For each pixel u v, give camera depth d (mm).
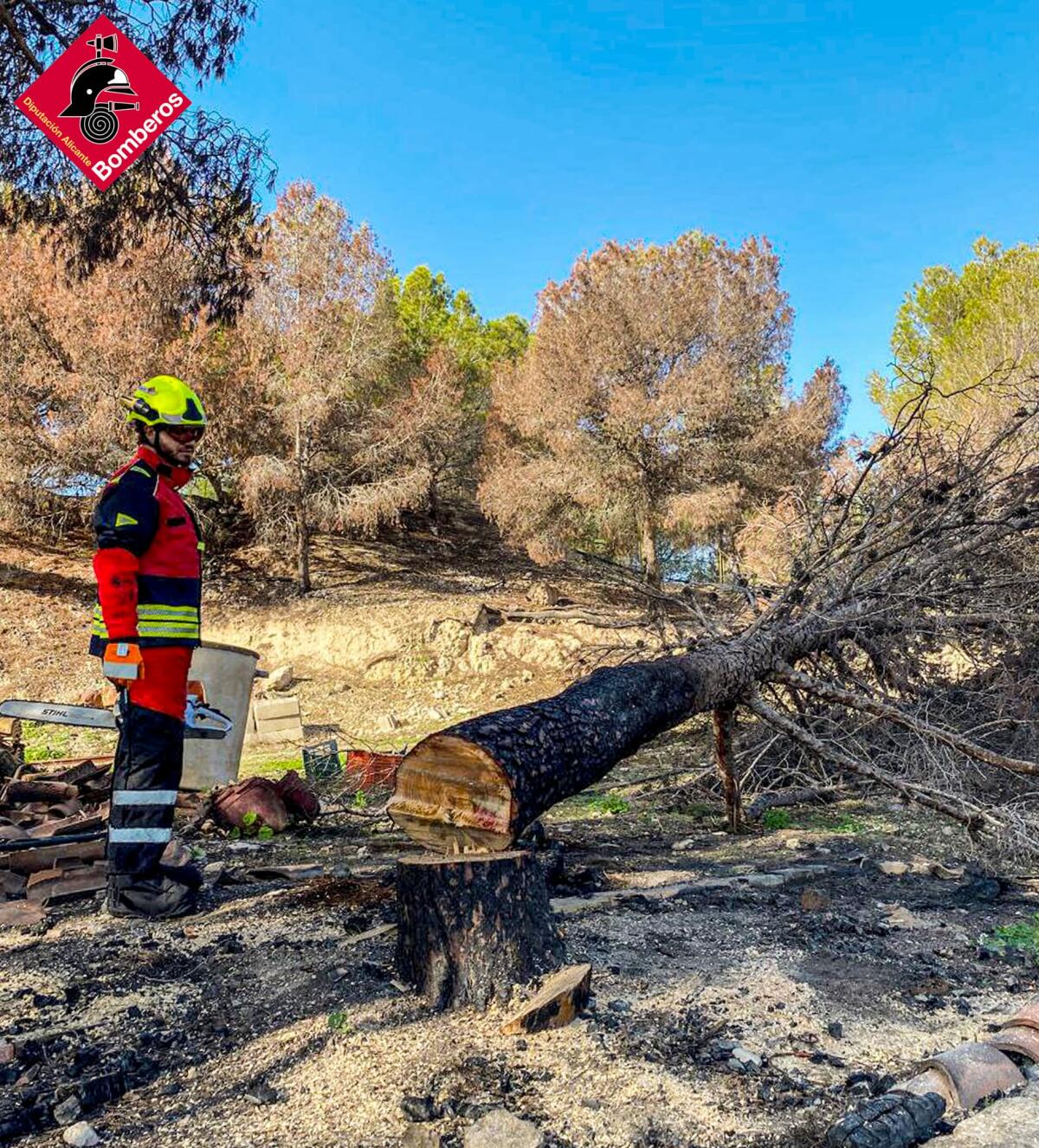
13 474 21438
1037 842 4605
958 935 3551
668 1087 2285
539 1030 2568
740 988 2934
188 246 7738
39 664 18484
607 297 22031
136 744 3631
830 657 6285
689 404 20969
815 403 21594
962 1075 2258
